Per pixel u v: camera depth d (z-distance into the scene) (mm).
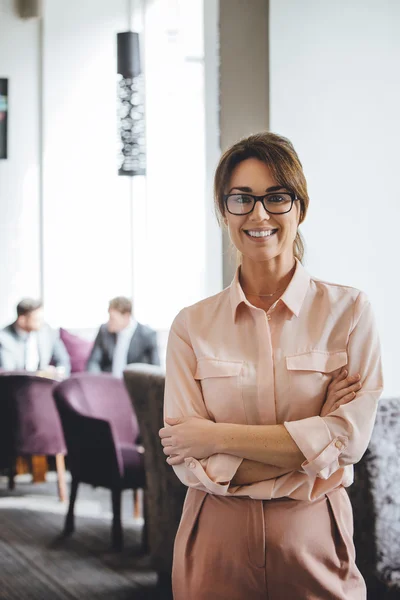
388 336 3707
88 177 8281
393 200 3699
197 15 8289
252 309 1804
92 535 4938
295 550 1721
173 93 8305
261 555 1728
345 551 1768
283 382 1781
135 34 6941
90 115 8289
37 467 6398
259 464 1745
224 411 1812
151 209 8305
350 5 3637
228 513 1756
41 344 6977
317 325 1807
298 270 1836
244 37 3709
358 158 3660
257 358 1804
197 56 8336
